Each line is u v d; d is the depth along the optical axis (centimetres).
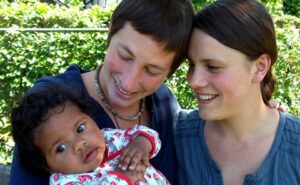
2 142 536
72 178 192
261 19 193
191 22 195
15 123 194
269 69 207
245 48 190
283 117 214
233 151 214
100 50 550
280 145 207
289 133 208
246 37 189
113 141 207
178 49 193
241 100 200
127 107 217
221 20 189
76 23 636
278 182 203
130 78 193
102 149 197
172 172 228
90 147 193
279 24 770
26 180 198
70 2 911
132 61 192
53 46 549
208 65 193
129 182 187
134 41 187
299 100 575
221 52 189
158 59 190
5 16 618
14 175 199
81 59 554
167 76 204
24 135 191
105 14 676
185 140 227
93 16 670
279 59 557
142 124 224
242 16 190
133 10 188
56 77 212
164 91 234
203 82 195
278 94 556
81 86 212
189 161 224
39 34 548
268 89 215
